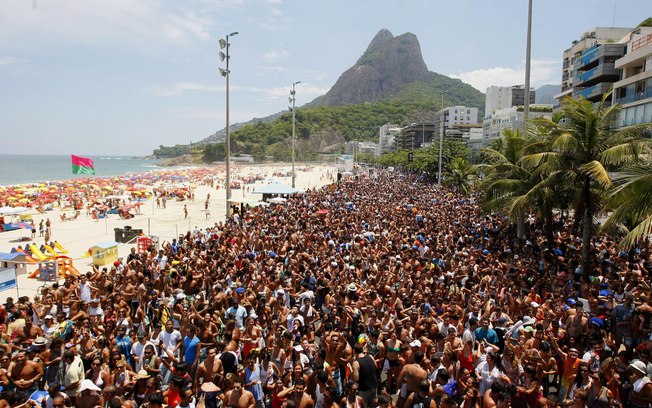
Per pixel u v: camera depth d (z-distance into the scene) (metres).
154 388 7.87
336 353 8.94
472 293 13.03
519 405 7.74
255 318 10.56
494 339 9.62
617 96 42.06
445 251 18.39
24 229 38.16
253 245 21.73
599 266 16.88
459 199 43.31
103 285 14.49
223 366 8.65
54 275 21.09
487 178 25.53
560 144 16.61
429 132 153.88
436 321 10.24
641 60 39.03
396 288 13.52
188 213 48.88
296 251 18.91
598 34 70.50
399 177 84.44
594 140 16.59
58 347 9.37
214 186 85.44
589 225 16.83
